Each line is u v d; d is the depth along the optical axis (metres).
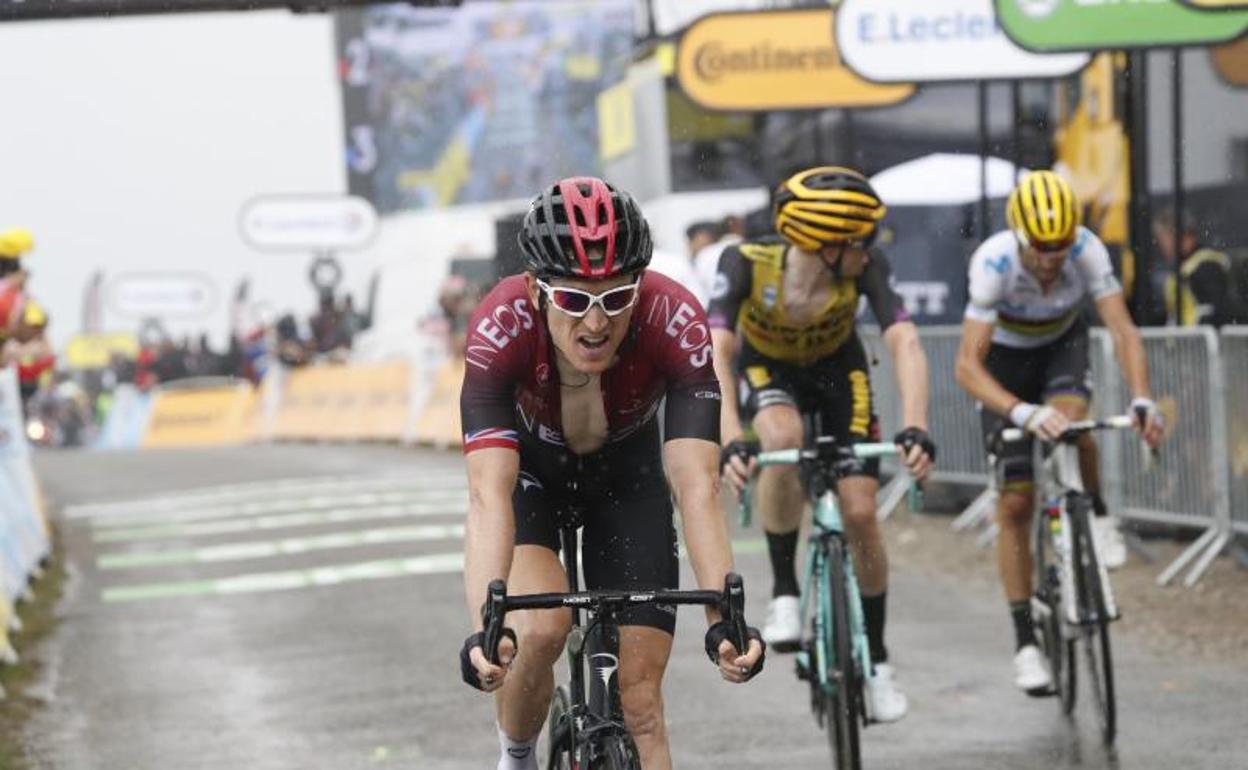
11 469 18.86
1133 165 18.47
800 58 21.19
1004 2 17.14
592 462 7.43
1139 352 11.08
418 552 19.53
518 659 7.32
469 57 60.38
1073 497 10.64
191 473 32.81
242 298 59.75
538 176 59.75
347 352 51.22
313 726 11.64
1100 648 10.27
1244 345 15.15
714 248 20.70
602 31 59.47
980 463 19.69
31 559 18.72
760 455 9.64
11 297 18.02
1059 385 11.72
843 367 10.79
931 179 23.89
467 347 6.93
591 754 6.41
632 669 7.05
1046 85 25.95
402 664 13.55
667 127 30.53
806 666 10.31
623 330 6.52
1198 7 17.06
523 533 7.55
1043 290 11.24
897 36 18.45
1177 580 15.32
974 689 11.91
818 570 9.90
